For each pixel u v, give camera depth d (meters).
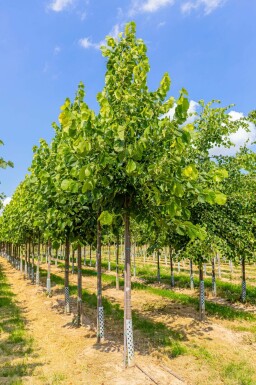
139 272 27.88
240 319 11.68
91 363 7.18
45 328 10.38
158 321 11.16
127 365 6.88
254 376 6.70
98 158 5.83
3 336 9.50
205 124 11.12
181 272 28.50
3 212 30.98
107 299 15.68
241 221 11.03
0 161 5.99
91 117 5.49
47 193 8.94
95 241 10.34
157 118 6.74
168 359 7.48
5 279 24.28
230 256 10.77
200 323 10.84
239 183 11.66
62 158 8.02
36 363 7.33
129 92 6.81
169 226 6.91
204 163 10.48
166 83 5.94
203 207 10.18
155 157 6.35
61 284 20.88
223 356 7.83
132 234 21.91
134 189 6.72
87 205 8.65
